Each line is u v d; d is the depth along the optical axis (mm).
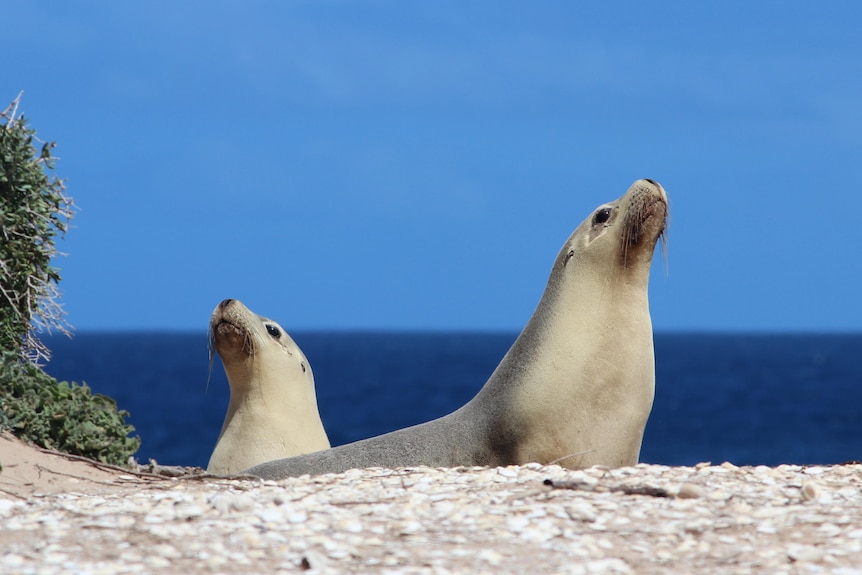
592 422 35219
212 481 32469
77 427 34750
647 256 36031
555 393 35188
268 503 26891
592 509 25469
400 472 31734
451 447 35969
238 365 43750
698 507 25703
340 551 22469
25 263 36875
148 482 31891
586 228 36875
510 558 22094
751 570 21344
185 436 159250
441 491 27828
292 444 43500
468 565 21641
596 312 35812
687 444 162625
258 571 21266
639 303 36031
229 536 23266
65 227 38188
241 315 43062
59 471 31547
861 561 21812
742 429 186125
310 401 45094
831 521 24422
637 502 26141
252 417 43625
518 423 35344
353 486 29328
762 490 27484
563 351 35531
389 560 21875
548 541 23219
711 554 22391
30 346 38281
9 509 25812
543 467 31547
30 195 37156
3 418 33031
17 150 36781
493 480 29297
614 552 22547
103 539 22984
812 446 158875
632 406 35594
